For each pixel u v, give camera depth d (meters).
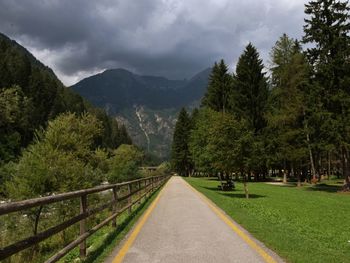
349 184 33.84
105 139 129.88
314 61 35.91
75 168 19.02
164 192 29.52
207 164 40.31
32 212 14.30
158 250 8.18
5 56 99.88
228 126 28.31
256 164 28.02
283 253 7.75
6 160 42.25
